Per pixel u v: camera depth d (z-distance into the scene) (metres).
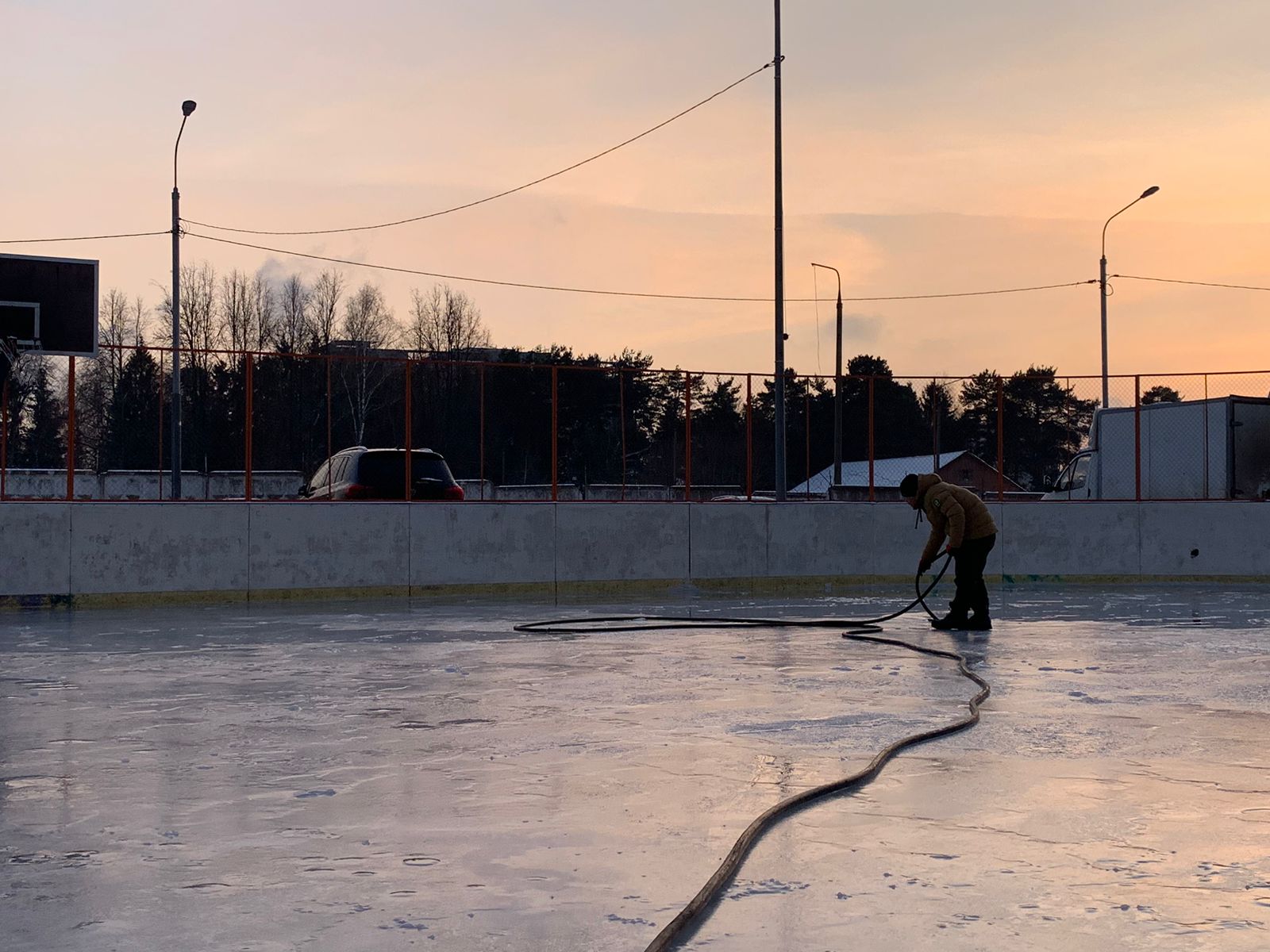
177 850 4.67
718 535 22.97
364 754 6.54
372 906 4.00
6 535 18.05
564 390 23.58
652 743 6.87
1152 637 13.11
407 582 20.75
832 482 31.28
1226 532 24.53
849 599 19.89
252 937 3.72
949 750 6.66
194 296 71.81
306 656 11.36
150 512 18.89
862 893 4.12
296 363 22.38
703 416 23.95
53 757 6.49
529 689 9.11
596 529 22.17
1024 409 25.84
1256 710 8.06
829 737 7.05
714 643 12.56
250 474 21.23
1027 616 16.05
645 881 4.27
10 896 4.11
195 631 14.12
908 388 25.97
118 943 3.67
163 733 7.21
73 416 19.84
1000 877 4.30
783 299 25.89
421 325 77.44
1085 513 24.50
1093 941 3.68
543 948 3.61
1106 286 40.25
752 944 3.64
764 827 4.93
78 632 13.98
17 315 19.77
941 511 13.90
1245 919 3.88
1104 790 5.66
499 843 4.75
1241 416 25.44
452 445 23.70
